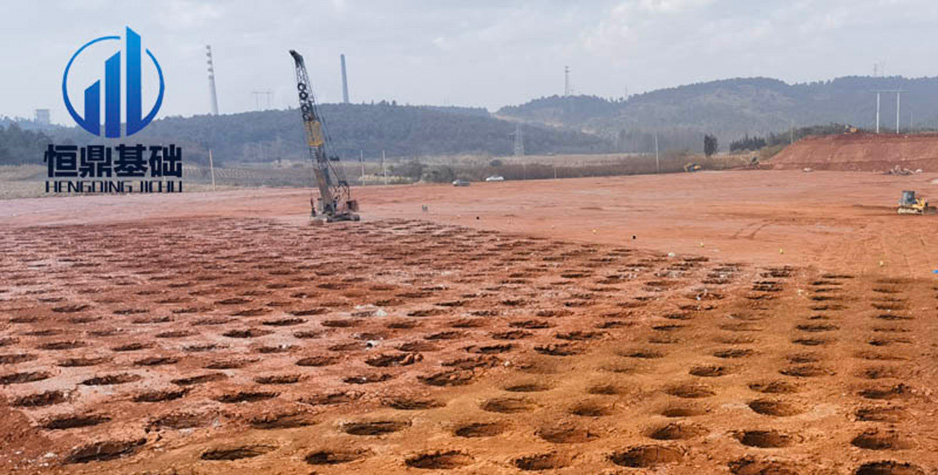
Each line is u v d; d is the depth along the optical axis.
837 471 8.70
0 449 9.79
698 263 26.77
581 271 25.30
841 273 23.89
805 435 9.87
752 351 14.45
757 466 8.94
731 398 11.48
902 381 12.27
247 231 41.59
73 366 14.02
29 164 141.38
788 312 18.00
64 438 10.14
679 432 10.15
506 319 17.80
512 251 31.12
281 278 24.67
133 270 26.94
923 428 10.05
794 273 24.06
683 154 154.12
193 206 62.25
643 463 9.23
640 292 21.03
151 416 11.04
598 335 16.11
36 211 59.47
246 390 12.27
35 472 9.04
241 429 10.49
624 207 53.31
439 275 24.83
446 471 8.97
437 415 10.91
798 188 69.88
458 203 60.34
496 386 12.41
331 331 16.78
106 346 15.58
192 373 13.39
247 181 124.94
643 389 12.05
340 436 10.11
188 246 34.72
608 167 128.75
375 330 16.83
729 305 18.95
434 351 14.83
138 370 13.63
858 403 11.13
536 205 56.72
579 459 9.21
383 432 10.40
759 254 28.95
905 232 35.41
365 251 31.77
